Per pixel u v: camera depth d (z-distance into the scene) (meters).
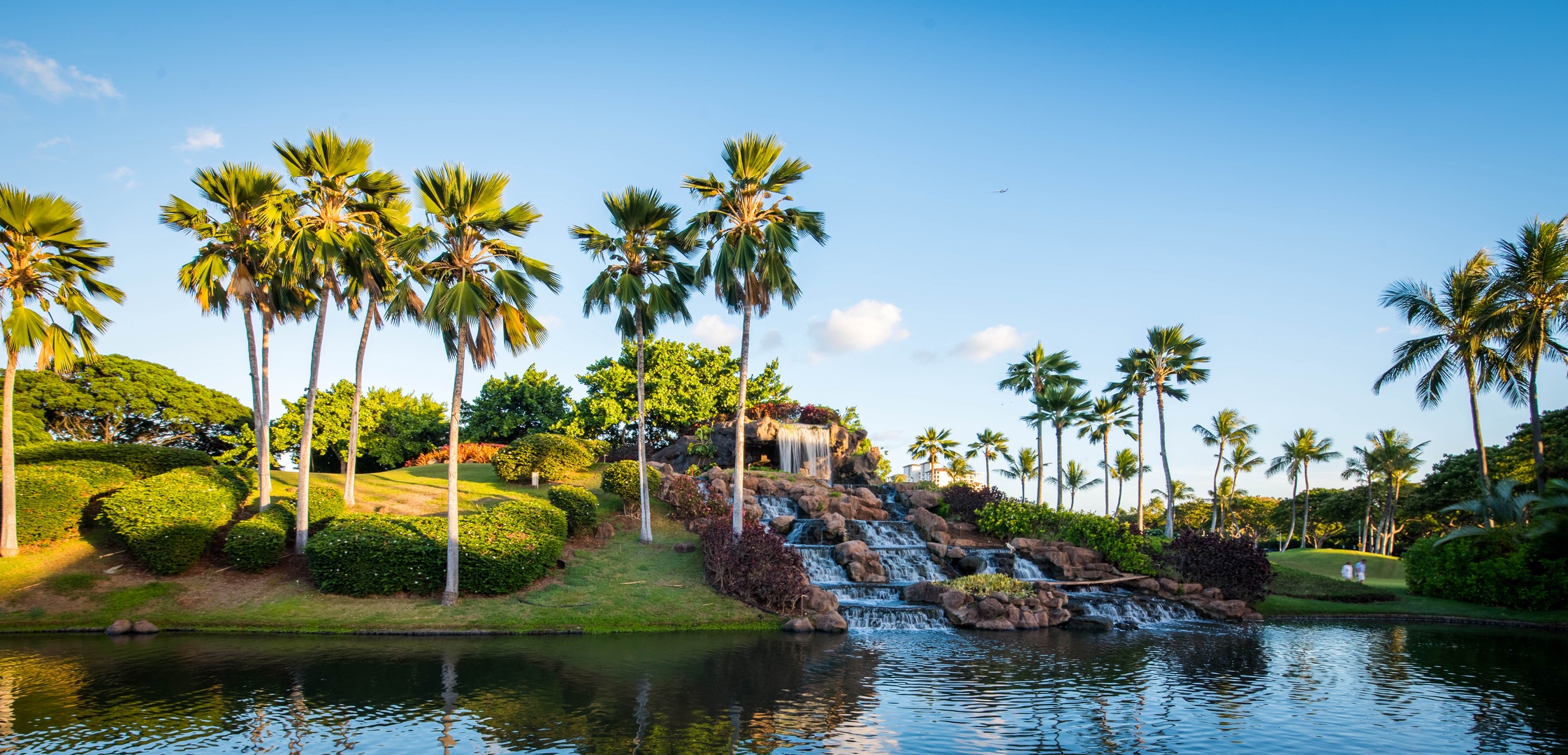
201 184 28.62
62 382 52.00
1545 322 36.81
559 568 31.08
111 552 28.88
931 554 36.75
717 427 53.34
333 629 24.89
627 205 32.91
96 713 15.45
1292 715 16.84
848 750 13.95
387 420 55.22
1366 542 88.69
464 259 26.70
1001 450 95.81
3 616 24.58
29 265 27.73
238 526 28.69
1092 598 32.34
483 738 14.25
